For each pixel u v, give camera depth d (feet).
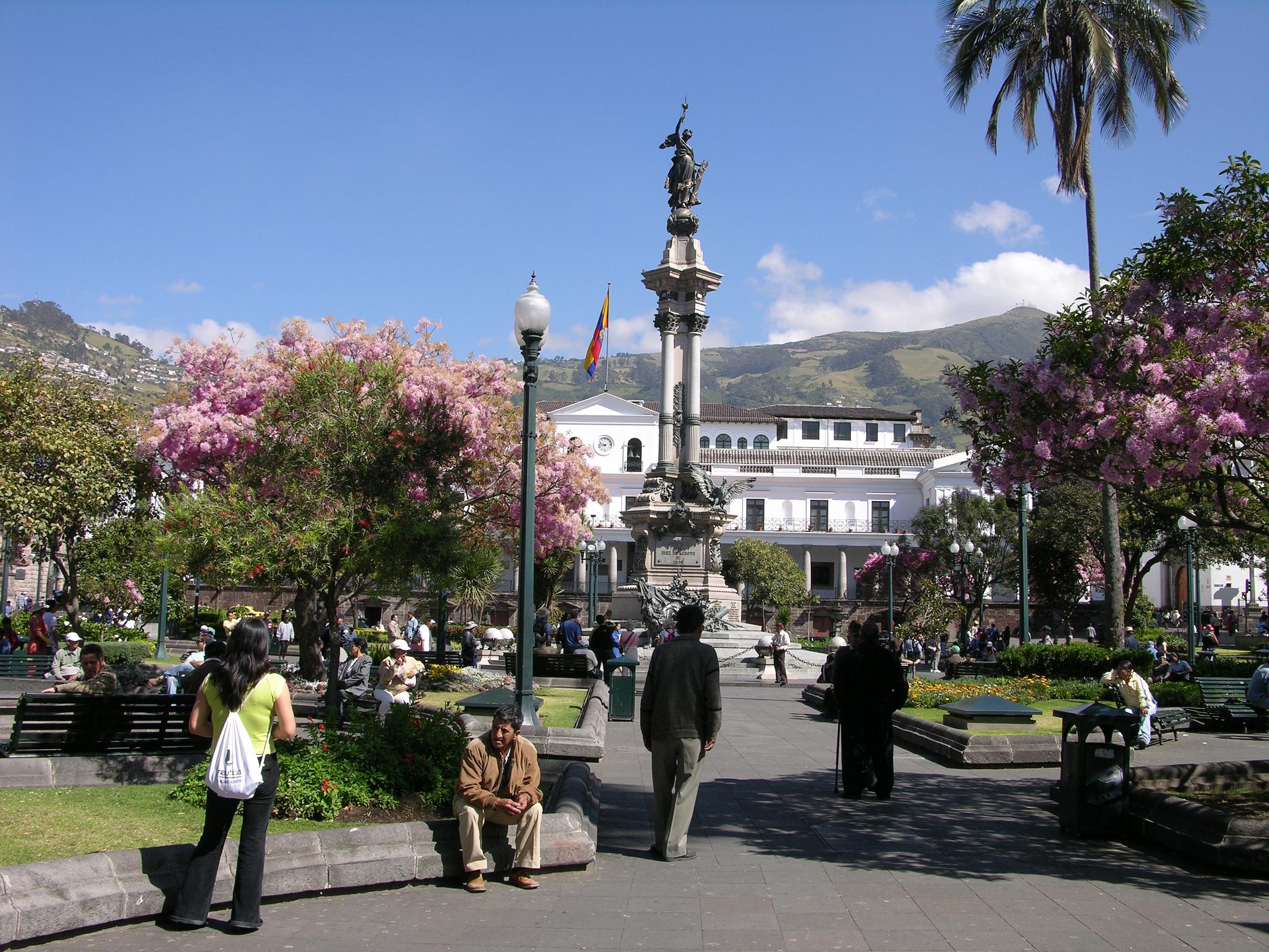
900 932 21.02
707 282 125.39
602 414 260.42
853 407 303.68
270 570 50.26
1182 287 36.27
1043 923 21.65
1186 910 22.58
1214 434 32.42
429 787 28.40
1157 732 54.44
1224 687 68.44
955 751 44.73
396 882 23.66
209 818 20.42
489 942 20.06
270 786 20.70
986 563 191.31
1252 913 22.38
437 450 54.03
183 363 101.76
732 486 125.39
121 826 25.11
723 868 26.18
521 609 42.96
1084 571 195.31
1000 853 28.02
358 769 27.78
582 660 71.97
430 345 105.09
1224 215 35.04
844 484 258.37
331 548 51.47
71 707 33.04
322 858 22.84
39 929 18.62
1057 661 77.25
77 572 108.47
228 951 19.11
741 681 101.60
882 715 36.65
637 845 28.81
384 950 19.49
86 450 87.30
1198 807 27.35
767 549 219.82
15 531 84.84
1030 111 88.74
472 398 94.32
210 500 52.75
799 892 23.91
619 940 20.34
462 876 24.66
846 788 36.58
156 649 101.96
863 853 28.02
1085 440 36.22
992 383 39.34
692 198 127.95
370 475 52.11
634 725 58.95
